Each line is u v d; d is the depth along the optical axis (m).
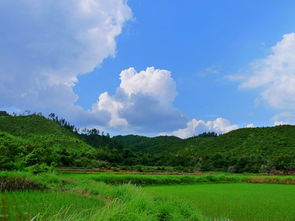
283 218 17.22
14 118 150.62
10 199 17.78
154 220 10.55
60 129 153.38
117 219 8.52
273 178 57.97
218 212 19.02
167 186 45.66
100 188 24.78
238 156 100.00
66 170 57.62
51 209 14.44
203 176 57.44
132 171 70.81
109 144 175.25
